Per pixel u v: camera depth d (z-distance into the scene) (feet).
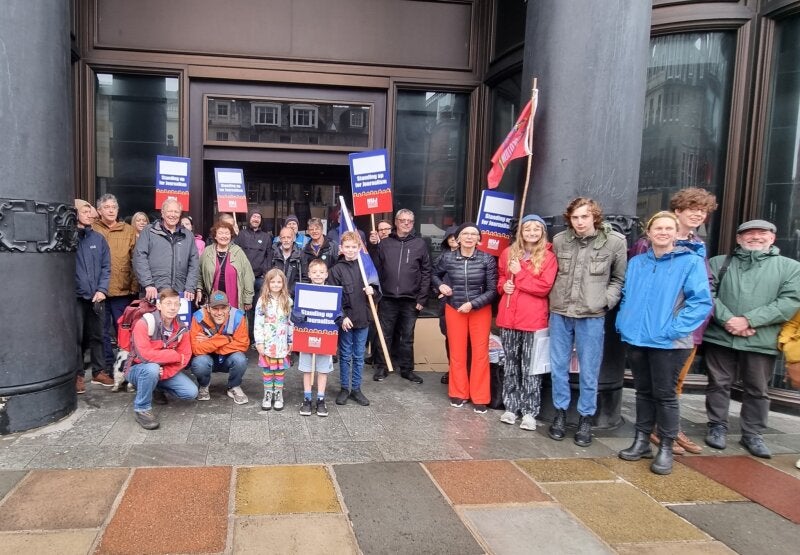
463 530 8.92
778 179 16.71
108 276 15.69
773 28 16.61
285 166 24.09
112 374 16.19
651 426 12.24
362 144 23.25
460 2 22.81
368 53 22.54
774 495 10.63
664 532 9.15
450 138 23.81
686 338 11.34
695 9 17.53
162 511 9.02
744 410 13.05
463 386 15.16
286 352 14.15
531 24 14.73
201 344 14.07
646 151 18.84
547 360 13.69
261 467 10.84
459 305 14.71
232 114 22.21
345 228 17.97
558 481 10.93
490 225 15.58
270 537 8.41
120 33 20.95
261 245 20.38
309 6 22.03
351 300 14.90
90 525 8.53
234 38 21.68
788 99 16.47
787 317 12.17
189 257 15.98
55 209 12.37
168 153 21.97
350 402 15.39
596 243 12.59
